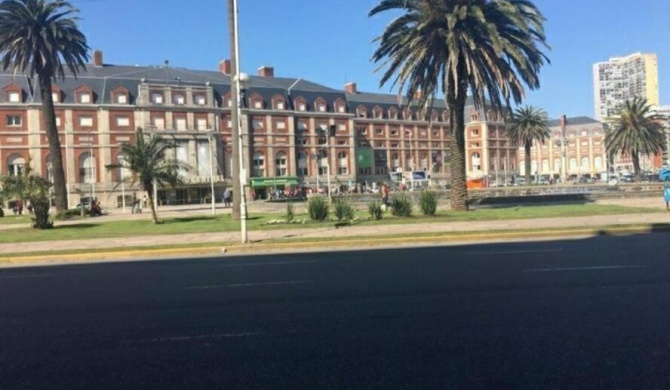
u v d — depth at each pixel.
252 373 5.31
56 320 7.70
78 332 6.99
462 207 30.03
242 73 21.28
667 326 6.55
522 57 26.20
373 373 5.21
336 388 4.87
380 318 7.25
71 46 42.50
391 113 108.12
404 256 13.92
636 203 32.53
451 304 7.95
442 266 11.80
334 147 95.75
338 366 5.44
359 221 24.75
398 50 29.38
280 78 97.44
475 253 14.09
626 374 5.05
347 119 97.19
